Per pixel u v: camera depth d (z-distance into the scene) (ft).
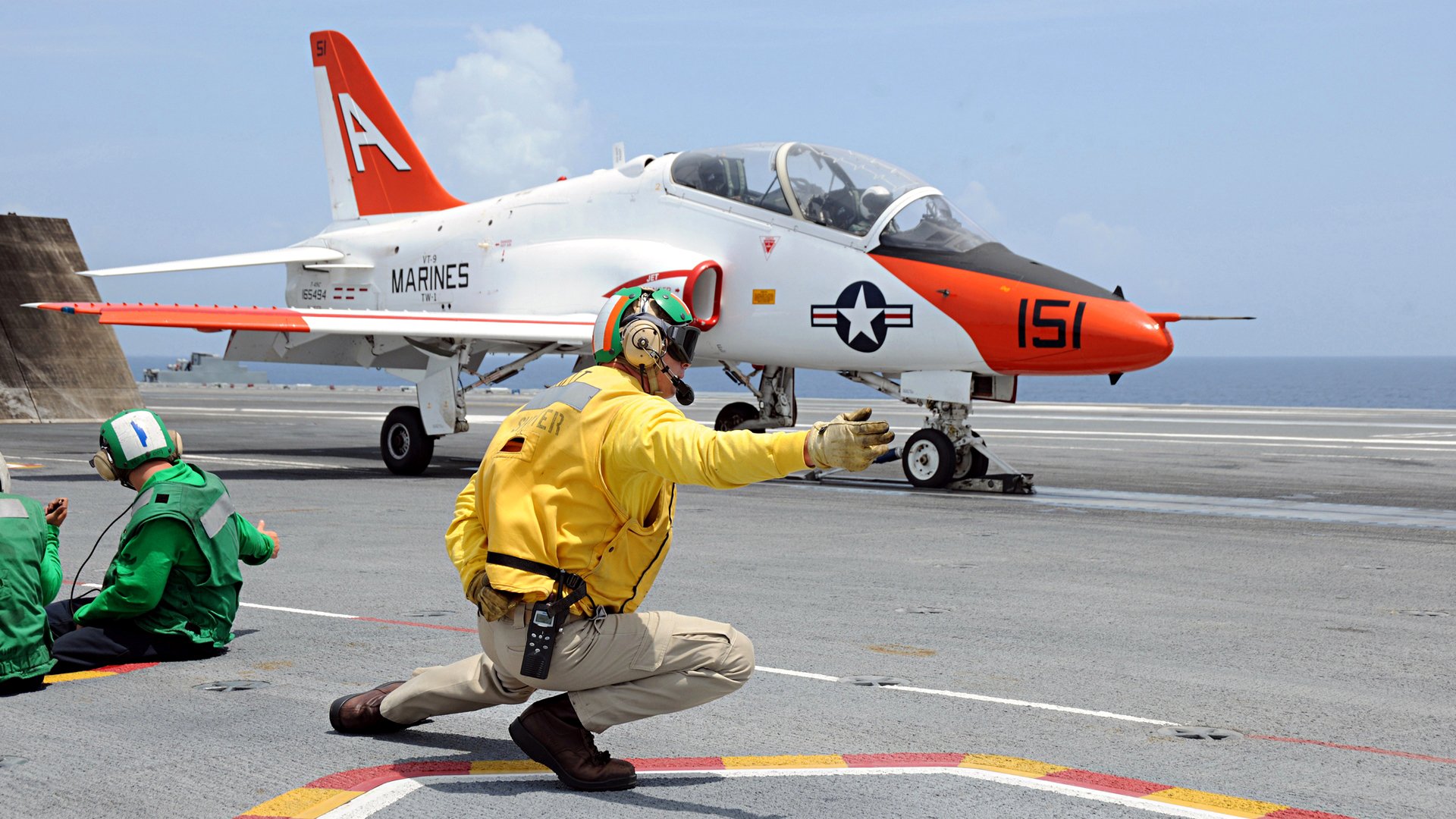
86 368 89.40
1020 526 33.63
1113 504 39.42
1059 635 19.17
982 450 43.93
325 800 11.44
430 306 56.49
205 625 16.89
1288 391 614.34
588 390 11.27
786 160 45.68
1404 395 507.30
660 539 11.63
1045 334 39.34
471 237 54.80
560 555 11.21
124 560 16.17
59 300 88.79
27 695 15.25
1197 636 19.15
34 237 88.63
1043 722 14.28
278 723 14.11
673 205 48.37
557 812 11.19
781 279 44.98
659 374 11.68
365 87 63.21
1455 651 18.20
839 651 17.95
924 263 42.04
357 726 13.66
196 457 58.23
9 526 15.14
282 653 17.63
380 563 26.04
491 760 12.83
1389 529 33.37
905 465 44.91
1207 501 40.52
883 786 11.94
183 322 43.16
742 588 23.35
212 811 11.12
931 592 23.04
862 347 43.39
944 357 41.81
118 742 13.28
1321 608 21.63
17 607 15.05
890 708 14.84
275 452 61.67
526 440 11.22
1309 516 36.27
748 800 11.55
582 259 49.42
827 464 9.77
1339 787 11.97
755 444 10.14
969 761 12.78
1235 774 12.37
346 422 91.50
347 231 61.41
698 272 45.27
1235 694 15.61
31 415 85.05
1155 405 145.28
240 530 17.69
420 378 52.06
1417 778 12.29
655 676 11.55
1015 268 41.22
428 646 18.10
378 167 63.46
